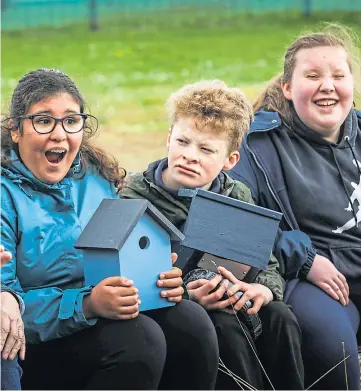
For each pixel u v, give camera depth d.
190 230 4.41
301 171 5.25
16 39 22.47
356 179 5.32
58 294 4.06
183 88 4.80
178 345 4.18
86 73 17.44
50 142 4.22
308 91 5.25
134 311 4.01
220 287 4.42
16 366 3.96
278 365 4.52
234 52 19.89
